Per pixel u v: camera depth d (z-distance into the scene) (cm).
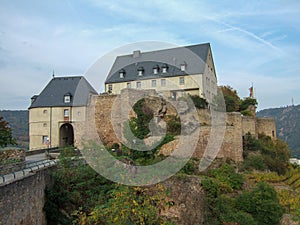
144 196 1052
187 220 1291
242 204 1595
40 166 1366
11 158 1459
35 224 1140
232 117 2358
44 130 3416
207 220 1390
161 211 1173
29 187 1084
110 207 1027
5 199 885
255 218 1539
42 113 3441
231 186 1761
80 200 1345
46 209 1259
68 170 1430
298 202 1767
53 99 3475
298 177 2400
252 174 2161
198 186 1477
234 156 2312
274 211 1556
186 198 1362
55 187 1351
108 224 991
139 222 973
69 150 1691
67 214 1297
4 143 1975
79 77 3650
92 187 1393
